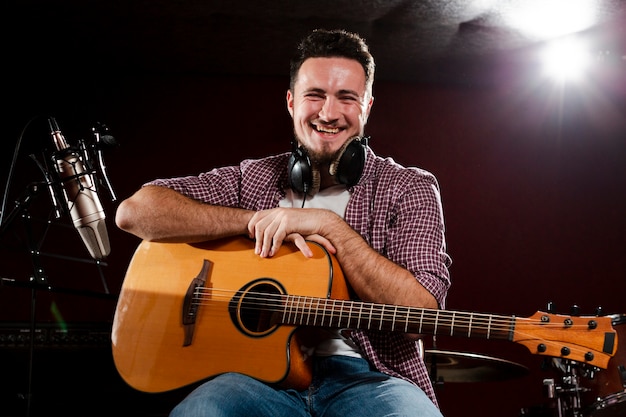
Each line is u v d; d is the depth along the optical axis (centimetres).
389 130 579
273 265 232
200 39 512
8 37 507
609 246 568
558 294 566
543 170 575
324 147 243
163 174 562
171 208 244
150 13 472
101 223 303
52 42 517
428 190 243
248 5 461
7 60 542
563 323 203
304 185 248
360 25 489
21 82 553
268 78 577
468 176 576
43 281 291
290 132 572
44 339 405
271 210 237
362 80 247
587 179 571
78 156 300
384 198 245
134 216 245
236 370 225
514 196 575
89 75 563
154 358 233
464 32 499
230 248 240
